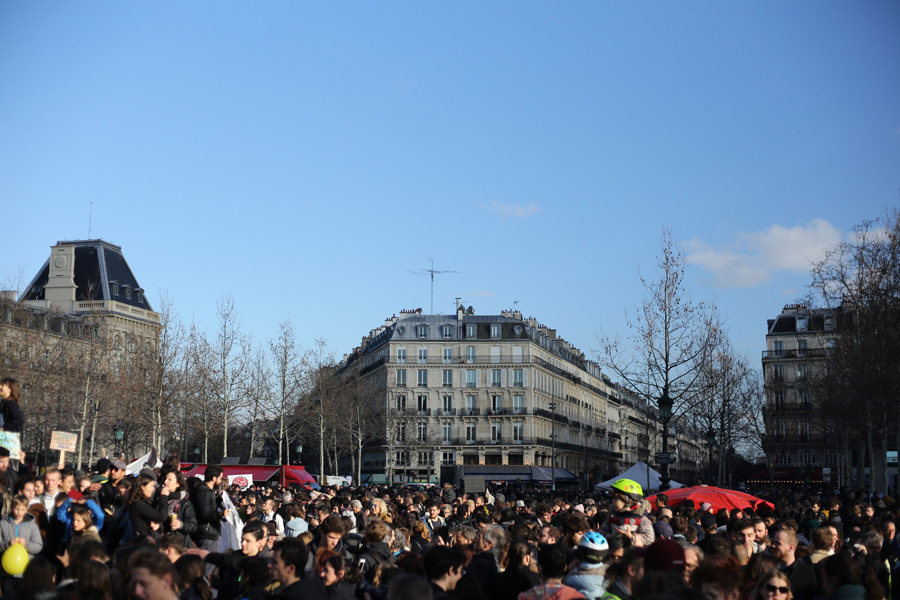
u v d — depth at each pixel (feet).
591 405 490.08
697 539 52.06
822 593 32.94
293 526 53.88
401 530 50.34
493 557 37.29
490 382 375.86
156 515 40.01
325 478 235.20
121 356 272.72
